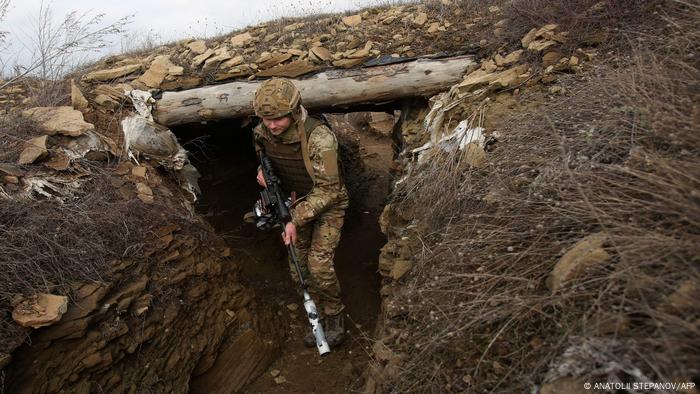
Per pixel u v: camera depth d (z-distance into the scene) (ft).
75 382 7.24
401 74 11.69
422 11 13.28
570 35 10.10
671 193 5.08
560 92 9.13
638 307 4.61
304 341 11.07
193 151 16.49
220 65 12.63
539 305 5.45
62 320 7.26
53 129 10.18
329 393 9.66
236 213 15.94
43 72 12.29
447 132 10.03
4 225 7.72
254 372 10.26
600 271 5.15
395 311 7.84
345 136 22.40
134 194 9.99
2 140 9.59
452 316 6.43
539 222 6.31
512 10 11.74
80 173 9.68
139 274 8.68
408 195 9.63
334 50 12.55
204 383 9.61
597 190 6.08
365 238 16.11
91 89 12.37
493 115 9.58
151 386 8.17
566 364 4.65
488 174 8.11
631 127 6.67
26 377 6.80
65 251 7.88
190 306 9.41
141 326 8.27
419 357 6.46
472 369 5.81
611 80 7.72
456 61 11.59
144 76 12.57
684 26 8.06
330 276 9.96
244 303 10.84
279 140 9.17
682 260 4.69
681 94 6.48
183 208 10.80
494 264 6.48
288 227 9.21
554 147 7.41
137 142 11.14
